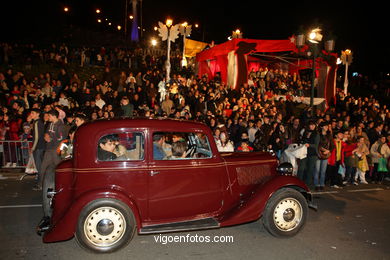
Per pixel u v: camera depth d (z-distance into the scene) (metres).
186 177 4.51
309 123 8.23
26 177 8.38
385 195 7.88
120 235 4.21
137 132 4.31
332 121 9.45
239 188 4.94
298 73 22.80
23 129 9.39
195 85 16.06
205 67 21.09
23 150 9.12
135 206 4.22
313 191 8.10
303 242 4.82
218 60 19.08
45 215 4.86
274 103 16.33
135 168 4.26
